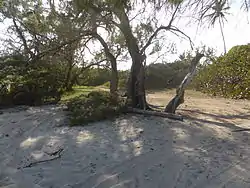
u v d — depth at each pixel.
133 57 9.75
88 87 18.00
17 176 4.32
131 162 4.80
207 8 5.46
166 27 9.34
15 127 7.39
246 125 7.43
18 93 10.99
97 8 8.67
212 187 3.86
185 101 12.96
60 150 5.48
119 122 7.76
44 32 11.91
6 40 13.69
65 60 13.31
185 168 4.50
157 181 4.07
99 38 10.88
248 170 4.39
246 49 15.70
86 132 6.76
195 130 6.85
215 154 5.14
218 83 16.59
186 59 14.00
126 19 9.23
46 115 8.78
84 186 3.96
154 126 7.28
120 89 13.33
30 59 12.62
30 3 12.16
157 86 21.81
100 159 4.97
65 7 10.09
